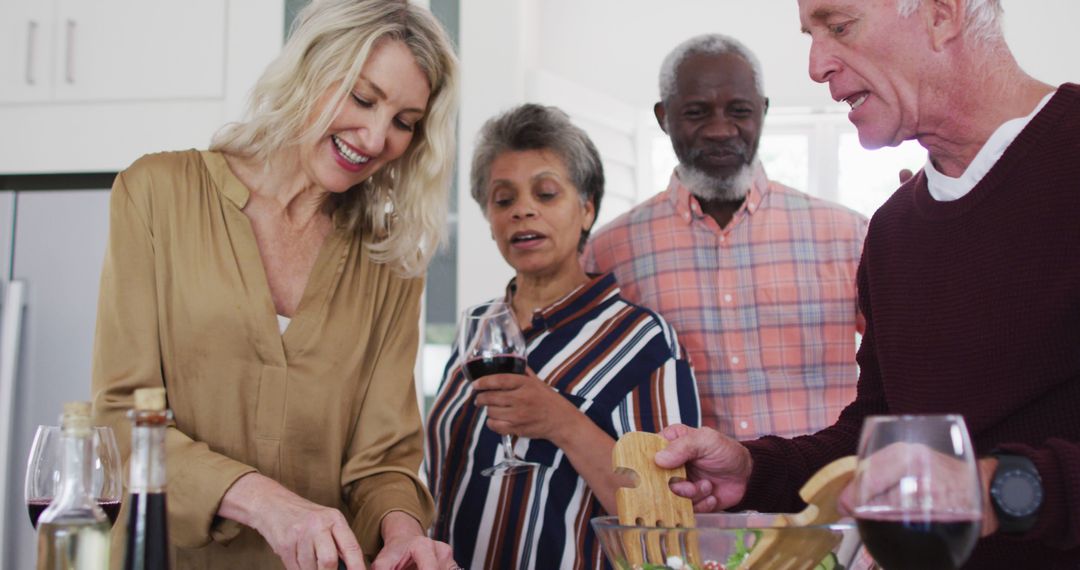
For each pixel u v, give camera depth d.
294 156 1.65
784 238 2.55
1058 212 1.26
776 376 2.50
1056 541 1.00
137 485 0.94
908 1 1.36
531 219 2.18
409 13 1.68
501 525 1.96
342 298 1.68
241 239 1.61
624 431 1.99
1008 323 1.30
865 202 4.56
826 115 4.56
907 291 1.44
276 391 1.60
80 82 3.07
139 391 0.94
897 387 1.45
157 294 1.58
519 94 3.33
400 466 1.67
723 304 2.54
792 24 4.58
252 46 3.01
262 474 1.54
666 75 2.63
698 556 1.00
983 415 1.32
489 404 1.87
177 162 1.63
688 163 2.58
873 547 0.87
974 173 1.37
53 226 2.99
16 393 2.93
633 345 2.09
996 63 1.35
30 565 2.90
